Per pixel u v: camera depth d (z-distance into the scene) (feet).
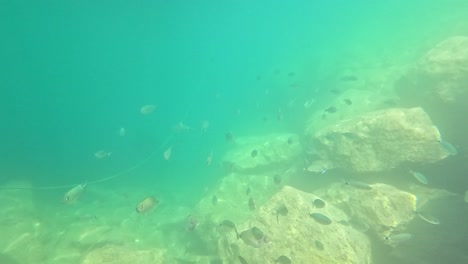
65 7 98.84
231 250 22.58
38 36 159.94
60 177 63.77
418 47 66.85
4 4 89.20
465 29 65.10
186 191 54.65
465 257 17.95
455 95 29.68
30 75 354.33
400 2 172.35
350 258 19.16
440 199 23.21
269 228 22.31
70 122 158.71
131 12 117.29
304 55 98.84
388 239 20.97
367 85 54.39
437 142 25.13
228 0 148.56
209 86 160.86
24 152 85.20
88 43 198.08
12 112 211.61
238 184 40.06
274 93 83.82
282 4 289.74
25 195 42.83
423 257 19.29
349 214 24.58
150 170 67.21
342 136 29.30
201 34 298.15
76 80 414.62
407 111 27.84
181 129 46.68
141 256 26.07
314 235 20.93
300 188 35.78
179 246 34.50
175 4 121.29
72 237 32.32
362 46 86.43
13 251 28.63
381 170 26.71
